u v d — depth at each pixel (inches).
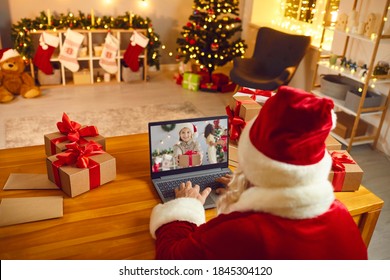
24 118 153.6
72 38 181.0
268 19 215.0
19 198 59.1
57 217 56.1
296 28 195.8
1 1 181.8
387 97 139.4
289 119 34.8
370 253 93.4
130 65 197.3
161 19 215.9
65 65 184.5
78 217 56.6
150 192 63.4
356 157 141.5
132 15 194.9
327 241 37.2
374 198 65.9
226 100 187.2
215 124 67.7
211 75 201.3
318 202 36.7
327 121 35.1
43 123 150.6
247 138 39.3
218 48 189.2
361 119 152.8
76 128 70.6
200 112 171.5
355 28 140.3
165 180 65.4
